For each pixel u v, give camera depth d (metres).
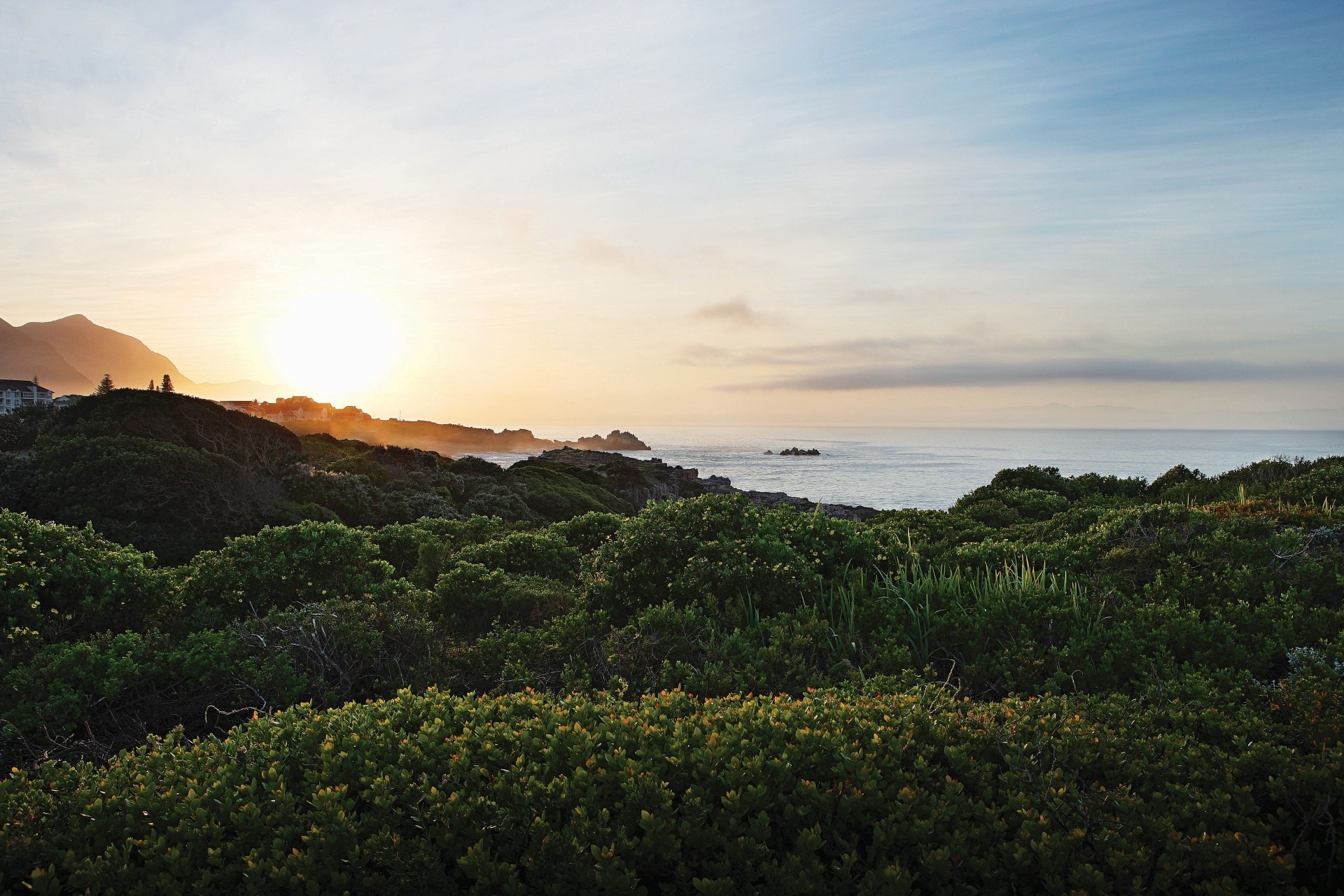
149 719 4.96
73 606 6.72
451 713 3.91
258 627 5.93
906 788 3.02
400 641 5.98
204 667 5.20
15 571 6.35
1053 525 9.76
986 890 2.71
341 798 3.16
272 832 3.01
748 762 3.13
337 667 5.53
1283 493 10.54
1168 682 4.45
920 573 6.94
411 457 42.69
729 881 2.62
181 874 2.84
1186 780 3.24
